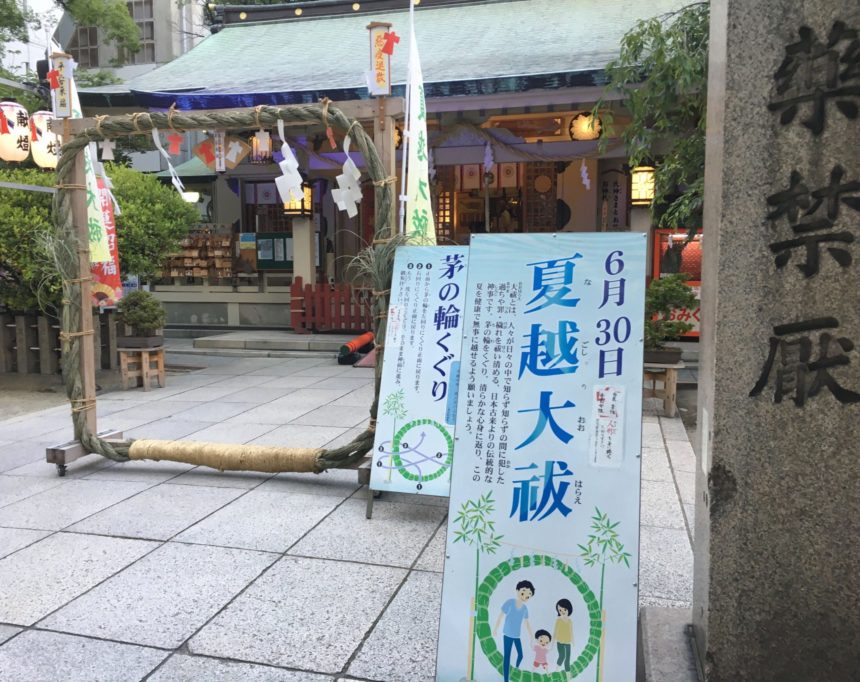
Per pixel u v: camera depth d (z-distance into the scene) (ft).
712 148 7.22
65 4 49.39
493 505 8.20
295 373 32.71
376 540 12.71
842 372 6.42
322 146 41.45
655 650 7.73
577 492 8.02
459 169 46.47
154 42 71.31
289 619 9.95
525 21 41.57
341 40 44.62
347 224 50.75
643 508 14.17
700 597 7.46
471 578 8.09
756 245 6.58
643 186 34.40
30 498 15.12
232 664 8.91
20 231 25.95
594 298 8.63
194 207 36.27
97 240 18.06
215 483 16.12
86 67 69.92
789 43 6.38
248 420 22.59
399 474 13.71
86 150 17.33
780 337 6.57
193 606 10.34
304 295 42.63
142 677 8.66
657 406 23.41
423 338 14.30
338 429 21.21
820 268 6.42
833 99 6.29
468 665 7.93
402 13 46.88
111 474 16.88
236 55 44.73
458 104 31.73
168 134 16.19
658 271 35.37
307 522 13.61
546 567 7.91
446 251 14.57
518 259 9.03
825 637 6.63
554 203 45.34
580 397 8.32
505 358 8.68
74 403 17.02
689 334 35.09
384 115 15.02
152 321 28.37
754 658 6.83
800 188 6.42
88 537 12.92
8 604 10.45
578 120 35.14
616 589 7.67
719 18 6.89
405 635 9.50
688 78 18.62
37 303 29.66
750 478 6.73
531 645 7.80
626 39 20.51
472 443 8.46
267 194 53.78
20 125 20.72
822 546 6.58
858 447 6.44
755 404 6.67
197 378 31.58
